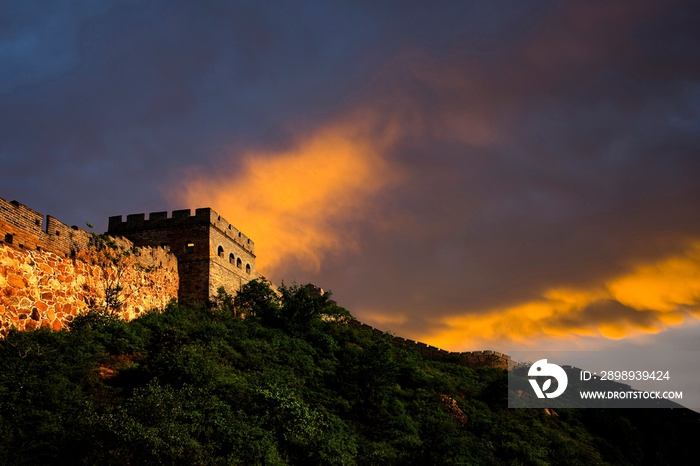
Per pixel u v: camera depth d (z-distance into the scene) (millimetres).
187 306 42250
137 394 25656
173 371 28062
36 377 24875
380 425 34188
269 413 28000
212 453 23578
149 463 21547
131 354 30734
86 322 31328
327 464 26531
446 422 40031
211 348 34125
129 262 37188
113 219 46031
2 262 27438
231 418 26234
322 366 40500
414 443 33531
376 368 39812
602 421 56969
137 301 37312
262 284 47188
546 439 45719
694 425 65000
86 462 21016
